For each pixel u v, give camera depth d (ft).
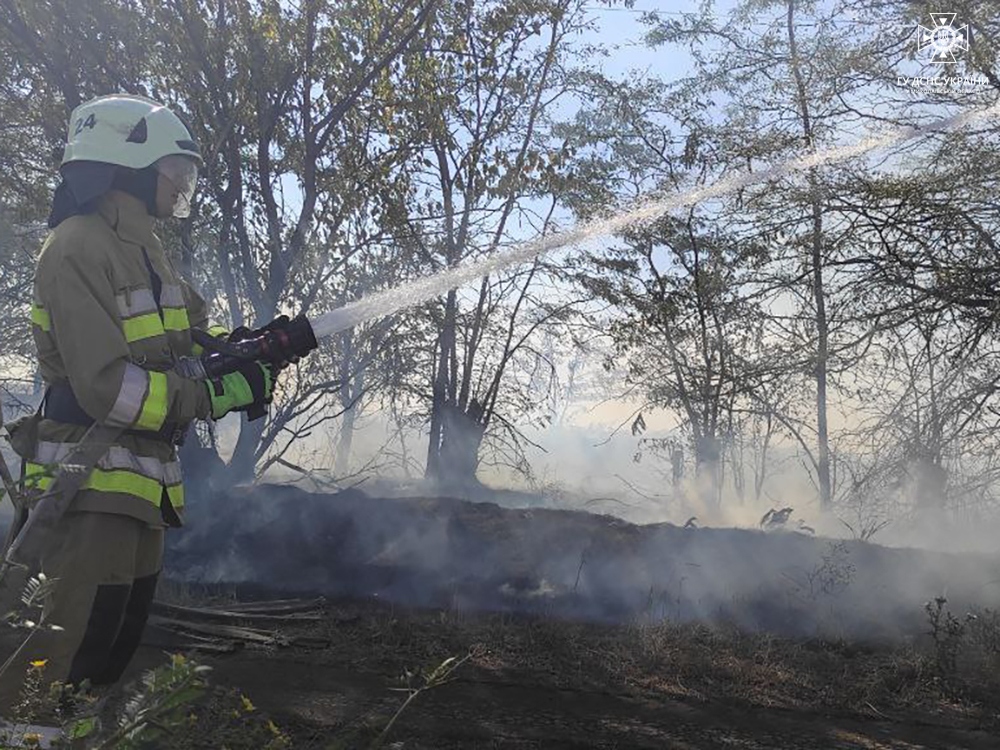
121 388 8.79
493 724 13.43
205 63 24.82
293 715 13.07
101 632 9.00
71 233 9.05
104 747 6.14
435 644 16.69
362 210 27.27
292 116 26.66
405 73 27.35
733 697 15.17
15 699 8.67
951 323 27.48
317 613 17.84
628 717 14.16
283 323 9.62
